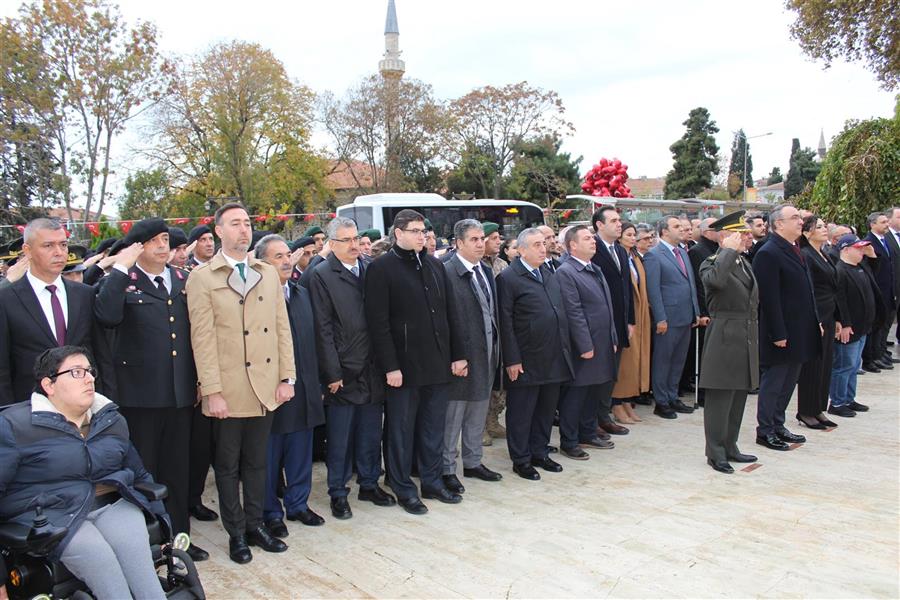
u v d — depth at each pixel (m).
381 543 4.08
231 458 3.90
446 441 4.96
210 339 3.76
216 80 26.34
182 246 5.14
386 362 4.42
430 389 4.70
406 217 4.52
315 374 4.40
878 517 4.24
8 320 3.46
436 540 4.10
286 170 29.53
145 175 27.33
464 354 4.77
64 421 3.07
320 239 6.86
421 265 4.59
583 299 5.55
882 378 8.45
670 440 6.13
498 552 3.90
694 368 7.68
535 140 37.12
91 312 3.71
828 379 6.45
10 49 18.62
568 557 3.80
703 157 38.50
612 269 6.15
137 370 3.73
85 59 19.41
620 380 6.51
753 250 7.54
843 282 6.67
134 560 2.92
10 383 3.48
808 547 3.84
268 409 3.90
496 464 5.64
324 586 3.55
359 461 4.80
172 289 3.90
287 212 28.77
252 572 3.74
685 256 7.07
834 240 8.59
